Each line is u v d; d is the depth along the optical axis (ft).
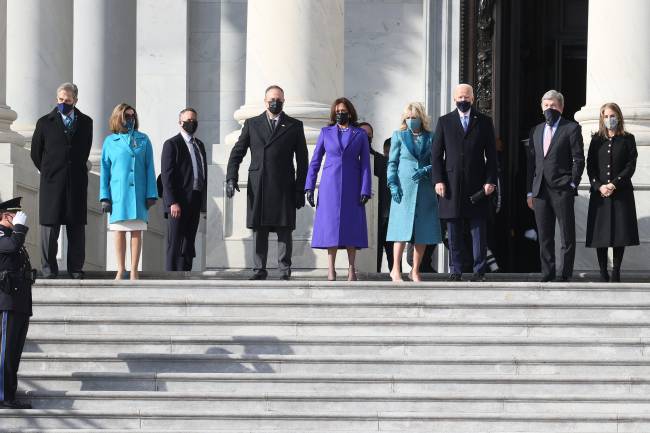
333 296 219.20
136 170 242.17
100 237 305.53
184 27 365.81
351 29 367.66
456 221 233.55
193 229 267.59
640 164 263.49
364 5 367.25
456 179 231.30
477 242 232.94
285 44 268.00
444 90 361.92
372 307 214.48
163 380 195.93
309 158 263.70
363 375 194.59
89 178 299.99
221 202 269.64
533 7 369.30
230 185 235.61
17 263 190.08
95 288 221.66
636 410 189.98
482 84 360.89
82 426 186.29
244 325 211.20
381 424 185.68
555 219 245.86
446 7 361.92
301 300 215.31
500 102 360.28
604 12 268.62
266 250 234.79
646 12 267.18
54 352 204.95
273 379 194.80
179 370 200.95
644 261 261.44
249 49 271.69
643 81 266.98
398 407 189.78
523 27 368.68
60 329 211.82
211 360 200.75
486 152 233.55
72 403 191.42
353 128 235.81
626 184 235.40
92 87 331.57
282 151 233.96
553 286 218.38
